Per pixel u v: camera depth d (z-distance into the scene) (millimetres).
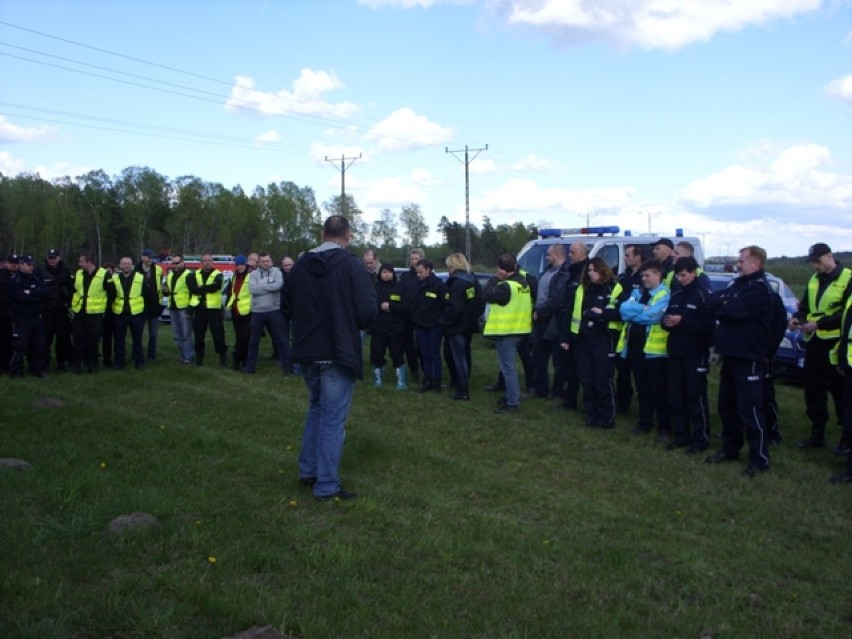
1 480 5242
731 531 5051
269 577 3955
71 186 61844
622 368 8633
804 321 7566
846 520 5324
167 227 62906
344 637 3348
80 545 4211
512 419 8289
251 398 9203
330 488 5270
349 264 5246
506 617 3641
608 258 12656
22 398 8281
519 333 8594
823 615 3896
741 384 6441
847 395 6273
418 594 3852
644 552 4664
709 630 3639
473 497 5617
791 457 7004
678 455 6922
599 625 3582
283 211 68250
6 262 10758
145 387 9812
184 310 12055
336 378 5270
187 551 4246
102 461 6020
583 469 6441
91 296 10820
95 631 3283
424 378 9938
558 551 4547
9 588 3574
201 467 5996
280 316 11062
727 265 16703
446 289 9453
